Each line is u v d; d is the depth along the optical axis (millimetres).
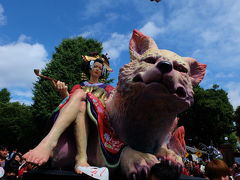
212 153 13961
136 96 1340
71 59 14695
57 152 1528
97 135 1536
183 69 1404
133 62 1479
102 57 2400
